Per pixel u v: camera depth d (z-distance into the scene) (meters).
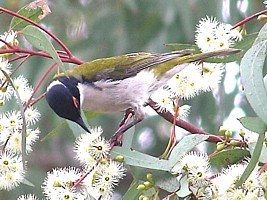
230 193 8.17
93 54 17.14
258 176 8.19
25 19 9.92
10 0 17.06
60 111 10.09
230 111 16.20
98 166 8.52
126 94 10.69
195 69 9.44
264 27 8.87
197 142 8.57
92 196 8.39
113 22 17.34
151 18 17.12
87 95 10.62
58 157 19.03
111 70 10.67
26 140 9.44
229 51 9.48
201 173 8.27
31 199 9.84
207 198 8.25
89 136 8.55
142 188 8.48
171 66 10.73
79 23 17.48
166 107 9.56
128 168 9.46
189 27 16.27
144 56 10.78
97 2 17.61
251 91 8.23
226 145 8.88
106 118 17.86
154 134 17.98
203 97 16.44
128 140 9.77
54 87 10.22
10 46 9.77
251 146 8.74
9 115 9.45
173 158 8.47
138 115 10.66
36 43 9.63
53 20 17.41
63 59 10.55
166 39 16.86
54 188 8.43
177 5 16.55
